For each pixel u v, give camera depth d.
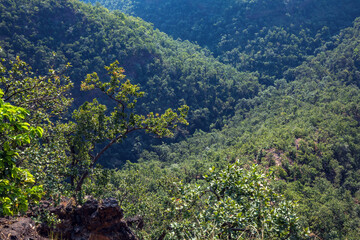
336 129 71.50
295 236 7.49
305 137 69.94
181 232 8.17
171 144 100.62
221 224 6.91
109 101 99.44
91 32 115.06
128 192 23.20
